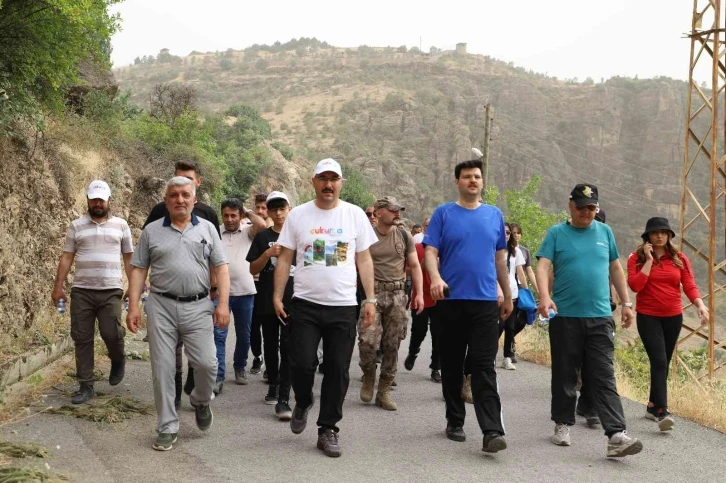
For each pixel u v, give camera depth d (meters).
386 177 131.88
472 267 5.67
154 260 5.53
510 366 9.69
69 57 9.11
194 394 5.69
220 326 5.64
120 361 7.07
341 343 5.45
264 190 40.19
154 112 24.50
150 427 5.88
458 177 5.88
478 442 5.97
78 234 6.75
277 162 44.00
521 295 9.59
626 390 8.79
